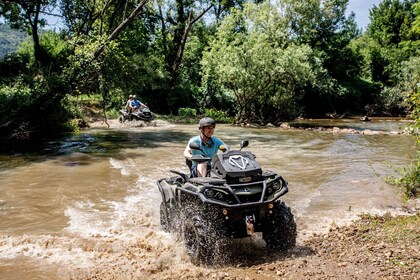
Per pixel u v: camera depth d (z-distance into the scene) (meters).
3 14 25.84
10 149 15.49
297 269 4.84
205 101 35.28
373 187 9.30
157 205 8.08
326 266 4.87
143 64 32.03
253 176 5.42
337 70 48.97
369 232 6.11
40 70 23.97
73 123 22.22
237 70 27.33
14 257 5.58
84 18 23.62
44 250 5.81
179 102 35.94
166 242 6.00
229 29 29.56
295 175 10.67
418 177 8.61
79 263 5.33
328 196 8.64
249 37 28.56
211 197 5.14
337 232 6.28
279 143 17.44
